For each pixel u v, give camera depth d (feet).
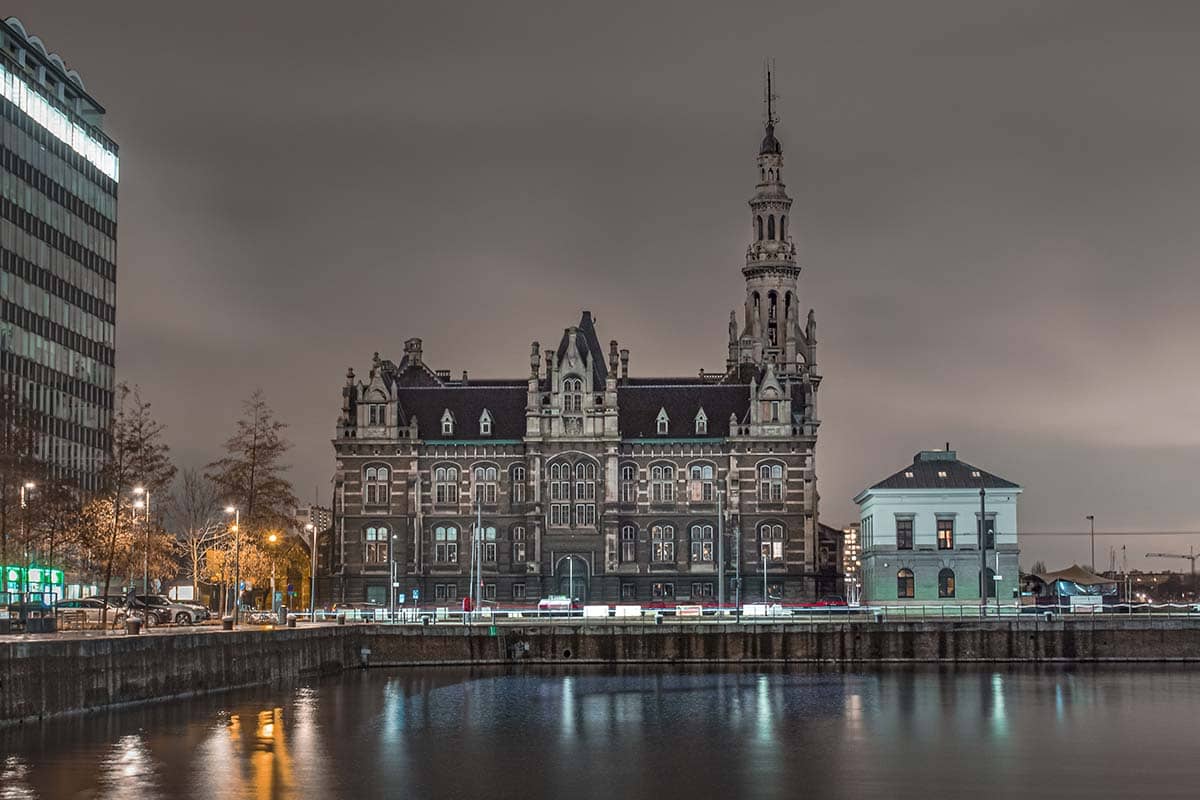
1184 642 474.90
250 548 501.97
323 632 432.25
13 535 409.08
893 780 246.47
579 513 624.18
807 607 517.14
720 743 286.25
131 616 384.47
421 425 634.02
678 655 479.82
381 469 629.51
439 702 351.87
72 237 566.77
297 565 643.86
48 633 337.11
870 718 322.55
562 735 296.10
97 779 233.76
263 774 244.01
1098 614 495.00
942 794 234.99
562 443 625.00
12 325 515.91
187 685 334.44
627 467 627.87
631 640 480.64
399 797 229.04
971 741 288.51
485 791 235.20
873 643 479.00
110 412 596.29
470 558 626.64
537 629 481.46
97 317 588.09
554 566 622.54
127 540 418.51
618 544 622.54
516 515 627.87
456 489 629.92
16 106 521.24
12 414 419.33
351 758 262.67
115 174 609.01
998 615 502.79
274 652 388.57
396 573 623.36
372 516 626.64
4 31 525.34
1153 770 255.91
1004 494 583.58
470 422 634.02
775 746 282.36
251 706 328.08
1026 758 268.41
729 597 618.85
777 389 625.41
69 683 286.66
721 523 562.66
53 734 267.59
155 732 278.05
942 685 393.29
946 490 582.76
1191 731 301.84
